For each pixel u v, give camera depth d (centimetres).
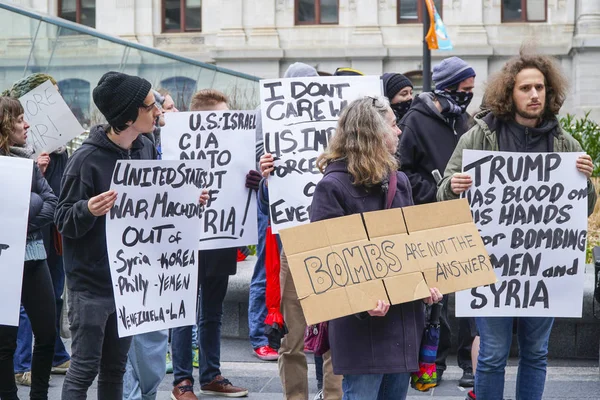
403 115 820
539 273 598
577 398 746
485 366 605
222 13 4625
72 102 1617
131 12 4675
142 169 569
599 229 1427
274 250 690
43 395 661
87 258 561
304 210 693
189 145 782
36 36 1515
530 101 585
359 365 499
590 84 4394
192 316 604
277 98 705
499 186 594
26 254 641
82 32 1639
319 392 737
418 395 761
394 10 4544
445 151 745
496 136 605
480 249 518
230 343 975
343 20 4575
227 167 784
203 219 773
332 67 4591
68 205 554
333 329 508
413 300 499
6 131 649
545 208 596
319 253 486
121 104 550
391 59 4544
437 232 512
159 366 632
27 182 584
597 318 773
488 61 4491
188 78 2186
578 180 595
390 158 510
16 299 584
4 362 634
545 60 595
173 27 4703
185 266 599
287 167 696
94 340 560
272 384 821
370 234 498
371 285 489
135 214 572
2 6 1448
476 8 4469
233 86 2533
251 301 923
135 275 575
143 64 1909
